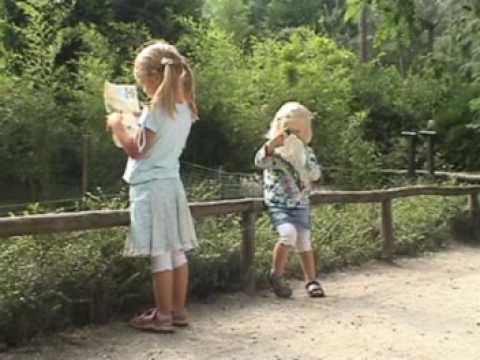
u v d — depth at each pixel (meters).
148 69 5.31
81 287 5.41
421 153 13.78
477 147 14.41
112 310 5.55
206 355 5.09
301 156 6.32
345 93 14.46
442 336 5.56
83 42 13.04
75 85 11.93
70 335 5.28
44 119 10.99
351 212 8.07
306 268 6.41
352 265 7.42
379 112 16.23
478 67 11.66
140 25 13.95
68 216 5.21
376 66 19.80
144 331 5.39
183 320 5.52
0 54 10.83
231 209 6.14
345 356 5.18
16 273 5.21
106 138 10.97
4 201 10.77
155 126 5.25
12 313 5.10
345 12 10.86
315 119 12.80
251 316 5.81
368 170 12.16
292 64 13.43
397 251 7.96
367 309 6.08
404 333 5.60
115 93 5.32
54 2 13.33
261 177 10.01
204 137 11.80
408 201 9.04
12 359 4.93
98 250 5.55
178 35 14.51
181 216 5.37
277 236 6.81
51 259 5.38
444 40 11.98
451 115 14.67
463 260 7.94
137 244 5.27
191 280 6.02
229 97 12.03
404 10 10.47
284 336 5.46
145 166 5.29
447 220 8.91
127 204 6.47
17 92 10.95
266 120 12.30
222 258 6.22
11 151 10.87
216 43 13.16
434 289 6.70
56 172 11.17
